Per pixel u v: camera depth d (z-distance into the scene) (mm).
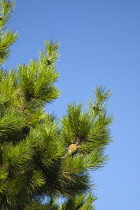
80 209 7570
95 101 6672
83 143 6695
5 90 6938
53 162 6621
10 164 6160
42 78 6672
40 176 6484
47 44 7395
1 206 6336
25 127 7125
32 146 6133
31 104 6914
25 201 6648
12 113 6172
